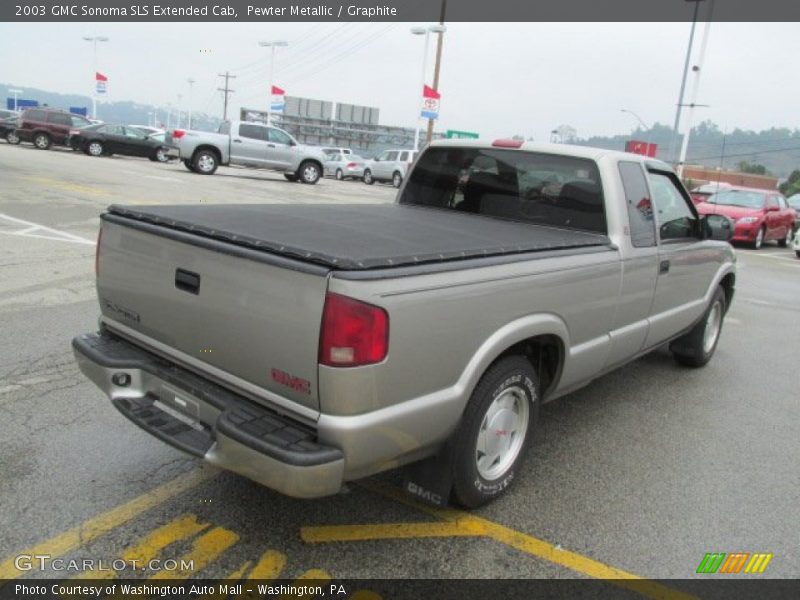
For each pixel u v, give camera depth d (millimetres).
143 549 2947
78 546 2934
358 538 3127
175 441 2865
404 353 2631
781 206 19547
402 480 3545
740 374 6141
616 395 5355
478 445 3256
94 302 6637
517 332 3189
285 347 2588
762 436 4680
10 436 3846
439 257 2832
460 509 3422
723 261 5871
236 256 2719
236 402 2807
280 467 2475
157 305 3123
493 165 4652
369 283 2482
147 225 3152
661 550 3195
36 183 15281
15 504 3197
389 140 71562
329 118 71438
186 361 3031
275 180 24281
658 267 4570
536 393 3543
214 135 22656
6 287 6996
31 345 5336
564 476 3881
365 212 4344
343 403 2504
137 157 30031
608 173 4145
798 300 10398
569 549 3154
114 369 3182
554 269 3428
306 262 2547
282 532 3133
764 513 3602
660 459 4195
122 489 3393
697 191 19531
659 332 4898
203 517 3203
